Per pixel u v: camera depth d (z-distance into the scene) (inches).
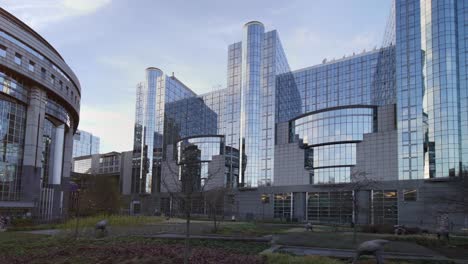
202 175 4180.6
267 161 3654.0
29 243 893.8
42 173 2477.9
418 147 2517.2
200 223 1993.1
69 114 2898.6
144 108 4968.0
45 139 2546.8
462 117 2342.5
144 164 4756.4
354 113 3024.1
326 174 3088.1
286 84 4308.6
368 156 2854.3
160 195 4367.6
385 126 2859.3
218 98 4835.1
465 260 727.1
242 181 3678.6
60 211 2645.2
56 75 2427.4
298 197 3019.2
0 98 2044.8
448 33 2434.8
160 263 613.3
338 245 932.6
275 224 2217.0
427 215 2230.6
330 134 3095.5
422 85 2561.5
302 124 3361.2
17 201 2037.4
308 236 1203.2
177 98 5157.5
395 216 2384.4
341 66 4313.5
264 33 3981.3
